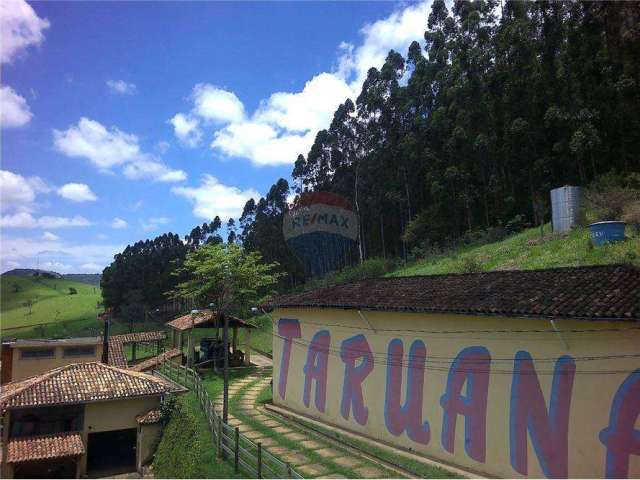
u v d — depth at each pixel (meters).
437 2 55.66
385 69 53.75
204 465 14.20
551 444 10.15
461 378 12.45
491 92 42.16
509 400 11.16
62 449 18.30
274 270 59.31
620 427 9.03
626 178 30.72
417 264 37.59
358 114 57.69
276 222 62.47
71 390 19.89
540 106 38.03
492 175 40.53
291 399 20.05
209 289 28.62
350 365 16.69
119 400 20.41
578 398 9.77
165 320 70.06
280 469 12.86
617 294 9.60
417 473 11.88
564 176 37.25
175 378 28.00
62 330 74.88
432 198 46.78
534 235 30.95
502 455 11.18
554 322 10.10
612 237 21.58
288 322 20.83
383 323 15.30
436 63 50.84
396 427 14.46
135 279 81.06
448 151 41.84
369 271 41.84
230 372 30.52
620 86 33.81
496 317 11.61
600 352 9.48
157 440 20.19
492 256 28.80
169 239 88.94
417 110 50.03
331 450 14.63
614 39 35.78
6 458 17.69
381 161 51.44
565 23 39.88
